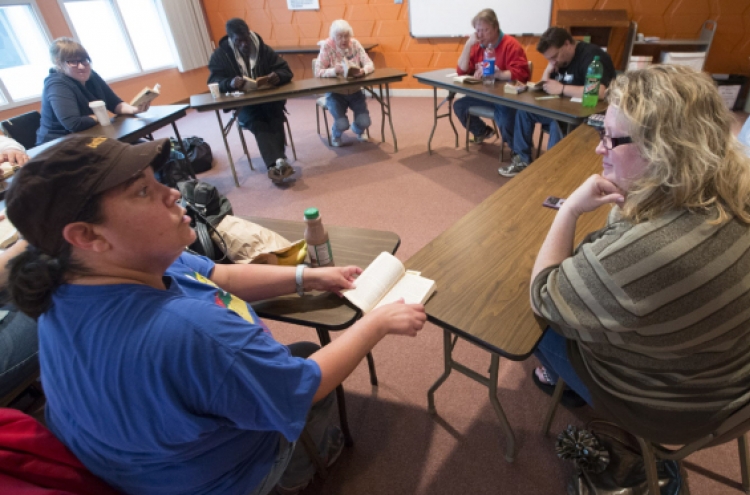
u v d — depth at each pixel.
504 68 3.30
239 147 4.44
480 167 3.49
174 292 0.70
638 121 0.67
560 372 1.12
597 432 1.24
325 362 0.77
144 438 0.61
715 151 0.65
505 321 0.96
